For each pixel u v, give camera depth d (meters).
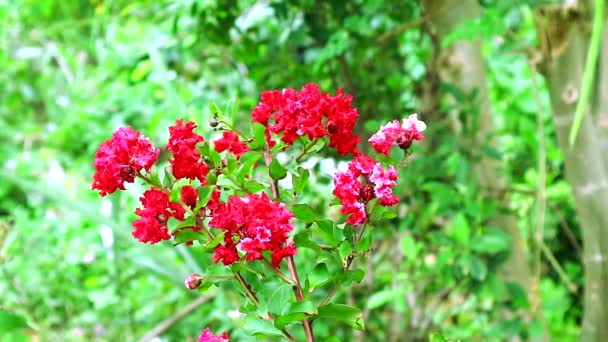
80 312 3.35
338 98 1.39
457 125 2.71
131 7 3.30
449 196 2.33
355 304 2.92
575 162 1.97
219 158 1.38
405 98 3.12
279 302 1.36
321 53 2.49
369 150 2.83
